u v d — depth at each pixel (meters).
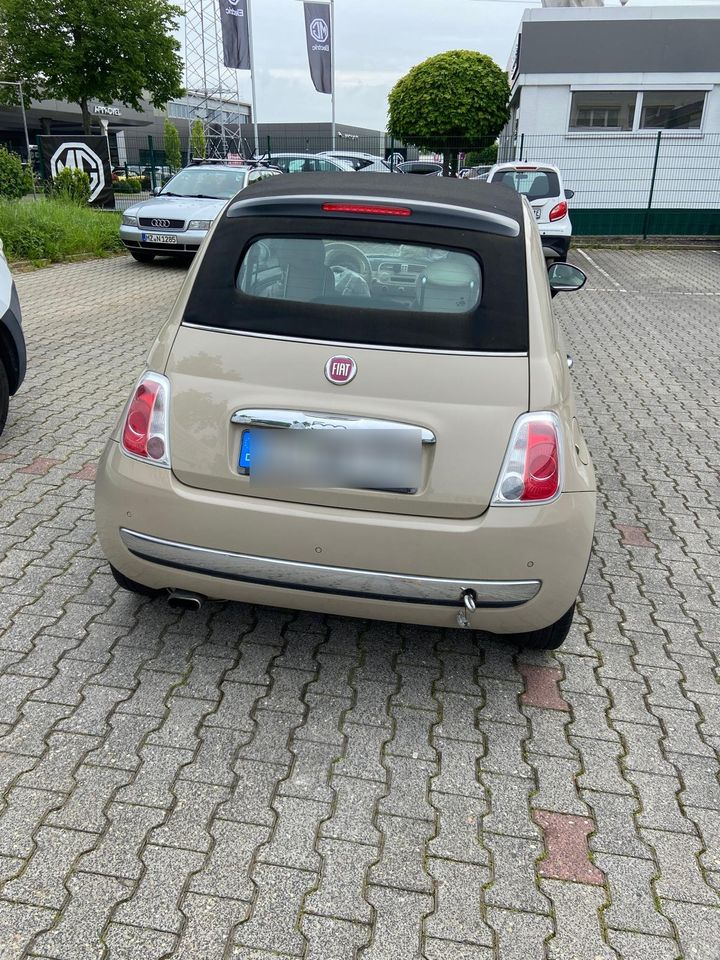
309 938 2.08
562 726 2.94
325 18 32.59
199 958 2.01
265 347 2.72
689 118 19.47
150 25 30.59
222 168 14.83
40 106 52.28
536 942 2.10
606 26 18.97
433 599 2.70
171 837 2.36
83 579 3.70
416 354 2.66
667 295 13.14
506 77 25.73
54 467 4.93
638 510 4.88
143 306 10.14
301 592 2.77
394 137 26.48
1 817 2.39
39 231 13.36
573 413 3.02
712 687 3.21
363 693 3.05
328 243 2.86
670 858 2.39
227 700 2.96
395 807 2.52
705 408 7.04
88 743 2.71
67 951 2.01
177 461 2.76
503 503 2.63
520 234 2.95
